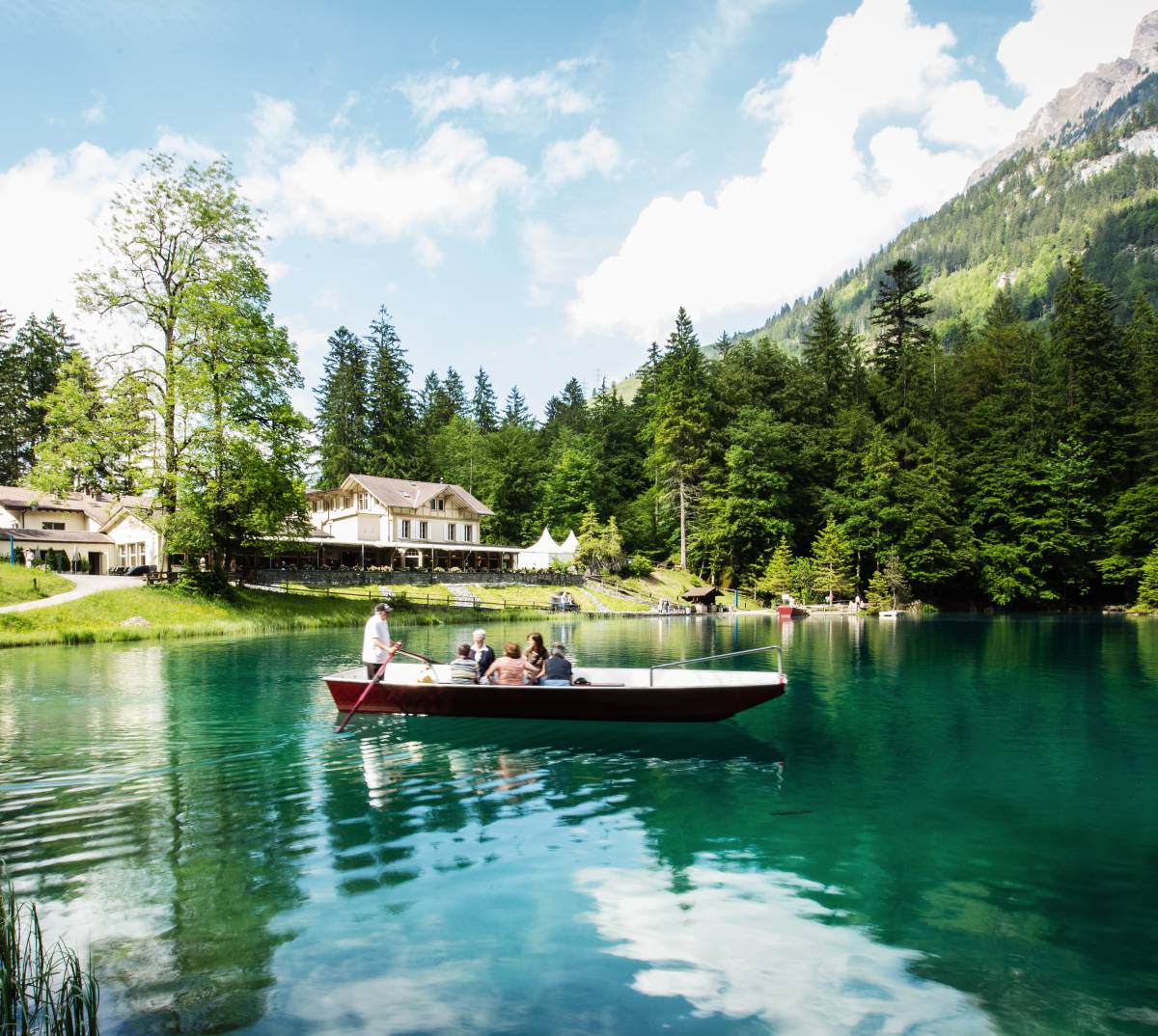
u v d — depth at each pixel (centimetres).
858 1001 433
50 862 636
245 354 3519
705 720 1177
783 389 7494
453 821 747
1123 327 6975
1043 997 438
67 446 3238
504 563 7256
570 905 556
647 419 9119
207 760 992
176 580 3475
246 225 3603
